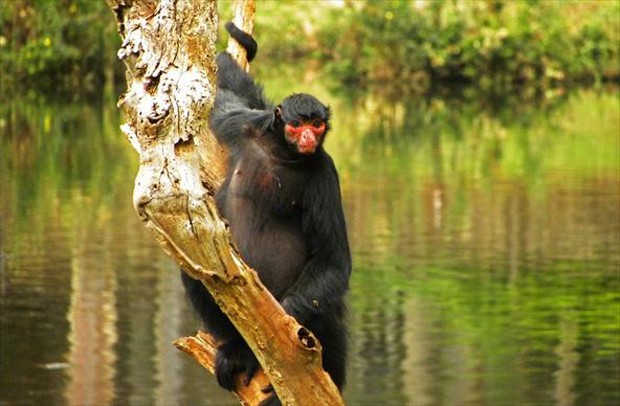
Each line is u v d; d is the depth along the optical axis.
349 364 14.23
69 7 38.91
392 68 45.53
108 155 27.45
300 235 7.28
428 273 18.12
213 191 7.34
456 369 14.19
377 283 17.56
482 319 15.88
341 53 46.50
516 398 13.23
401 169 26.86
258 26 50.09
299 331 6.16
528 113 38.69
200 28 5.74
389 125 35.06
